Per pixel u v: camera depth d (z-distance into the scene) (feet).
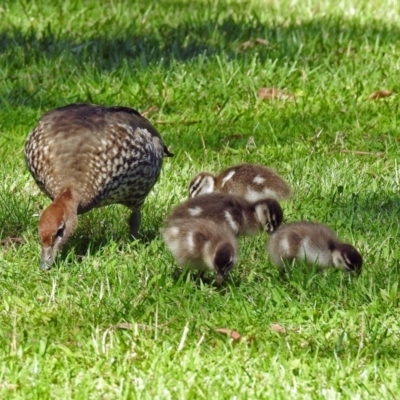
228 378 30.14
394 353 32.22
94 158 39.58
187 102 58.90
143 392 28.94
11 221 43.34
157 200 46.11
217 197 41.70
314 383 29.89
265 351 32.12
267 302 35.40
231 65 62.39
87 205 39.29
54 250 37.19
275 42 68.28
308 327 33.94
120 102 58.85
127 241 41.93
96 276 37.29
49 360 31.04
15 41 66.33
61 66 63.21
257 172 46.06
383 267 38.34
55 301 35.24
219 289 37.04
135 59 64.34
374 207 44.98
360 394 29.19
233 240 37.96
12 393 29.14
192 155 52.39
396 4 81.05
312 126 55.67
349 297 35.91
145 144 41.19
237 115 57.16
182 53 65.87
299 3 80.43
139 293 36.11
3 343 32.27
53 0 75.87
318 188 47.21
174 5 79.00
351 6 79.15
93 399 28.89
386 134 55.16
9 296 35.29
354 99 58.65
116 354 31.45
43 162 39.93
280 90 59.72
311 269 38.27
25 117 55.72
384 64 64.28
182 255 37.78
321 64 64.13
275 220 41.57
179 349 31.55
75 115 40.83
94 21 72.28
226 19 73.97
